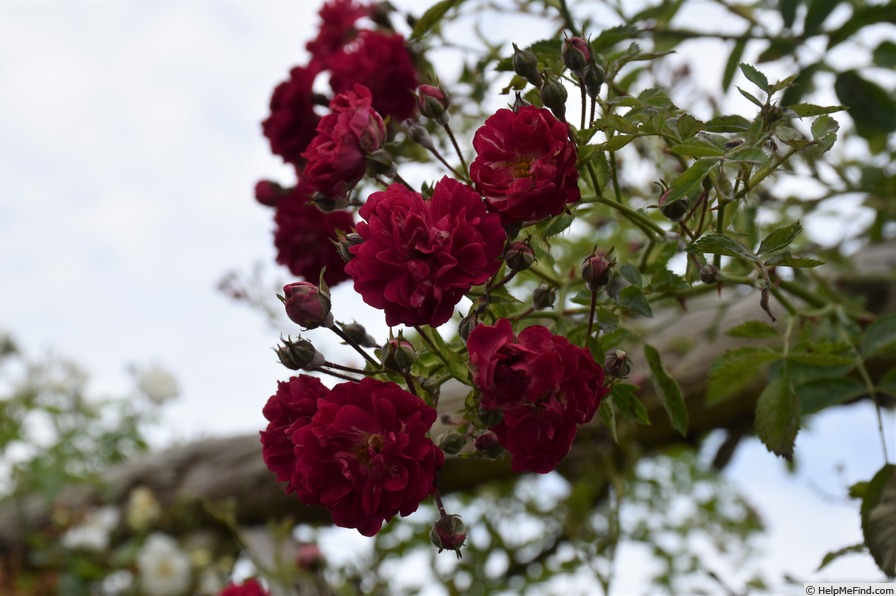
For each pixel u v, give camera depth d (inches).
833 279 28.4
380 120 20.0
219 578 37.8
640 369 29.1
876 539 21.2
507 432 18.5
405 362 19.0
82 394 46.4
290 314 19.2
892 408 27.3
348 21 25.4
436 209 18.6
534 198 18.5
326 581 26.9
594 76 19.6
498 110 18.9
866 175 26.3
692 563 37.1
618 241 29.0
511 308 21.4
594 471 32.4
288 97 23.7
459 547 19.0
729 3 25.7
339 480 18.6
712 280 19.8
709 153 19.2
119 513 41.3
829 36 24.5
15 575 40.8
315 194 20.2
